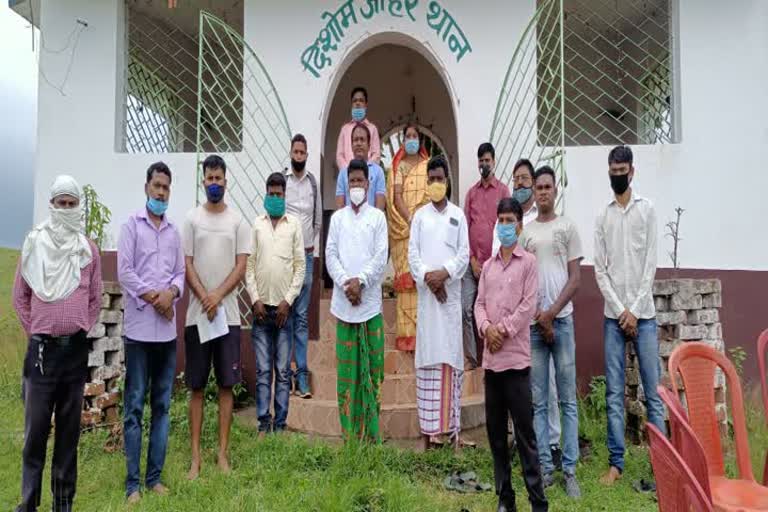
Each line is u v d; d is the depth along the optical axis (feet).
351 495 11.34
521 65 20.12
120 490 12.41
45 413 10.88
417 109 29.27
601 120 26.43
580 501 12.05
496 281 11.48
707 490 6.72
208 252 13.39
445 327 14.15
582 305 19.33
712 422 9.96
